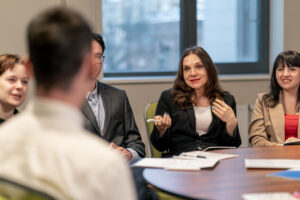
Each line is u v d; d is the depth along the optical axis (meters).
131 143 2.72
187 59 2.76
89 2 3.29
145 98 3.59
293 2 3.78
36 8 3.18
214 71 2.80
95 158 0.72
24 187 0.72
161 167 1.75
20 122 0.77
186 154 2.01
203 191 1.39
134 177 1.73
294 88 2.85
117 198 0.71
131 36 3.81
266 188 1.41
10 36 3.15
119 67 3.82
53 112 0.75
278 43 3.88
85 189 0.70
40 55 0.75
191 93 2.79
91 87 2.65
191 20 3.88
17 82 2.43
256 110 2.93
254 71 4.07
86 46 0.78
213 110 2.63
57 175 0.72
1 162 0.75
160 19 3.85
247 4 4.03
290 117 2.82
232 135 2.65
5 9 3.12
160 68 3.90
